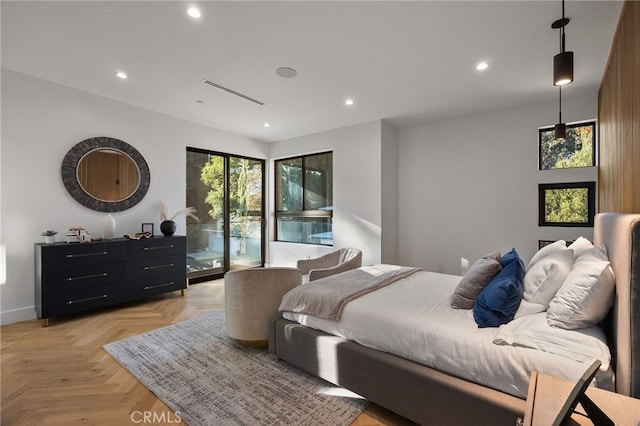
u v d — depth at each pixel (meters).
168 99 3.71
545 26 2.21
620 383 1.14
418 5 1.99
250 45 2.48
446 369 1.52
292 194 5.78
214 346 2.57
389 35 2.33
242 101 3.74
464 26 2.21
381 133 4.45
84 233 3.35
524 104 3.82
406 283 2.56
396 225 4.90
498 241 4.04
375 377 1.71
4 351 2.46
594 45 2.43
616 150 2.31
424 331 1.61
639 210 1.74
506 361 1.35
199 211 4.91
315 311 2.10
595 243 2.09
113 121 3.73
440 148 4.50
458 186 4.34
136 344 2.60
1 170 2.97
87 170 3.53
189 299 3.97
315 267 3.88
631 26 1.83
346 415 1.71
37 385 1.99
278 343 2.26
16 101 3.03
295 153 5.53
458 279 2.72
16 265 3.06
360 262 3.66
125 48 2.55
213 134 4.93
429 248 4.61
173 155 4.38
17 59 2.76
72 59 2.74
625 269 1.12
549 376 1.11
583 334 1.33
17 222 3.06
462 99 3.65
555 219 3.71
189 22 2.18
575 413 0.90
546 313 1.53
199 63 2.79
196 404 1.79
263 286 2.46
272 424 1.63
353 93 3.45
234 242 5.49
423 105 3.87
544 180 3.72
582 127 3.57
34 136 3.15
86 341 2.66
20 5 1.99
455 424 1.43
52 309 2.97
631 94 1.87
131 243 3.57
